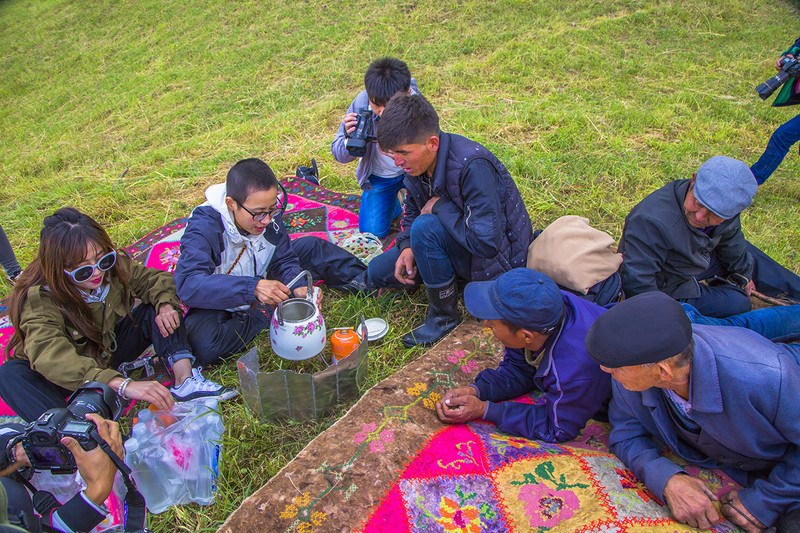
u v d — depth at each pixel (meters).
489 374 2.59
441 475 2.15
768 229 4.12
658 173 4.78
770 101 6.05
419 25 8.49
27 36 11.97
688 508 1.88
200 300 2.91
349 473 2.18
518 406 2.39
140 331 3.12
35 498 1.71
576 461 2.21
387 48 7.93
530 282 2.20
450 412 2.38
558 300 2.19
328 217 4.61
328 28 8.84
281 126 6.25
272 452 2.56
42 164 6.63
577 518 1.95
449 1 8.91
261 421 2.65
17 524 1.42
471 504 2.04
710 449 2.03
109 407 2.08
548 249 2.86
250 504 2.11
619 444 2.17
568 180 4.73
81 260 2.51
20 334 2.61
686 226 2.74
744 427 1.84
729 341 1.86
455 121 5.80
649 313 1.80
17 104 9.36
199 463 2.41
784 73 4.22
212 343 3.08
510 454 2.24
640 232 2.80
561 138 5.26
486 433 2.39
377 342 3.23
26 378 2.57
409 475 2.16
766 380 1.77
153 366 3.17
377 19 8.83
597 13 8.29
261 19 9.77
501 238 2.93
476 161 2.86
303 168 5.19
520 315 2.15
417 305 3.50
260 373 2.46
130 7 12.02
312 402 2.61
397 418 2.44
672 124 5.59
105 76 9.41
